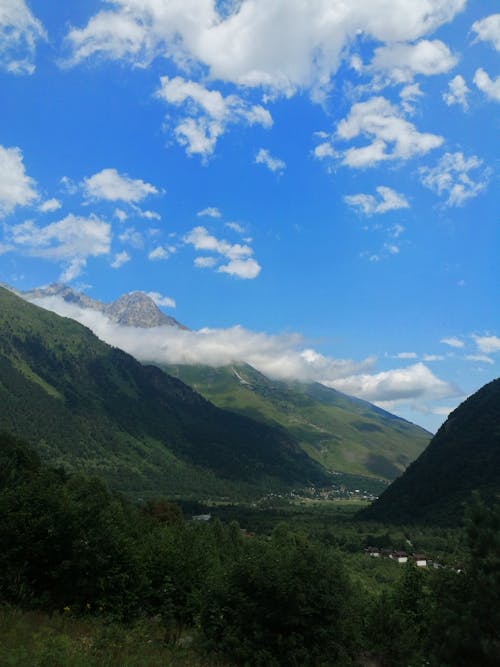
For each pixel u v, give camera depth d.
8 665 13.02
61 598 23.94
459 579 18.64
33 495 26.69
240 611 21.83
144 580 26.81
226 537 78.25
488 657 16.58
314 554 23.17
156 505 112.69
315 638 21.19
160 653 19.08
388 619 23.83
